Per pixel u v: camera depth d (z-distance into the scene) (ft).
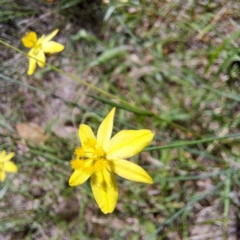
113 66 0.42
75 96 0.44
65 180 0.41
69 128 0.43
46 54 0.32
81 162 0.22
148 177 0.21
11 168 0.37
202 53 0.39
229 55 0.33
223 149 0.34
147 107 0.40
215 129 0.37
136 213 0.37
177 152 0.37
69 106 0.43
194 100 0.38
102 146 0.22
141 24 0.42
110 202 0.22
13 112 0.46
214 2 0.38
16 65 0.46
